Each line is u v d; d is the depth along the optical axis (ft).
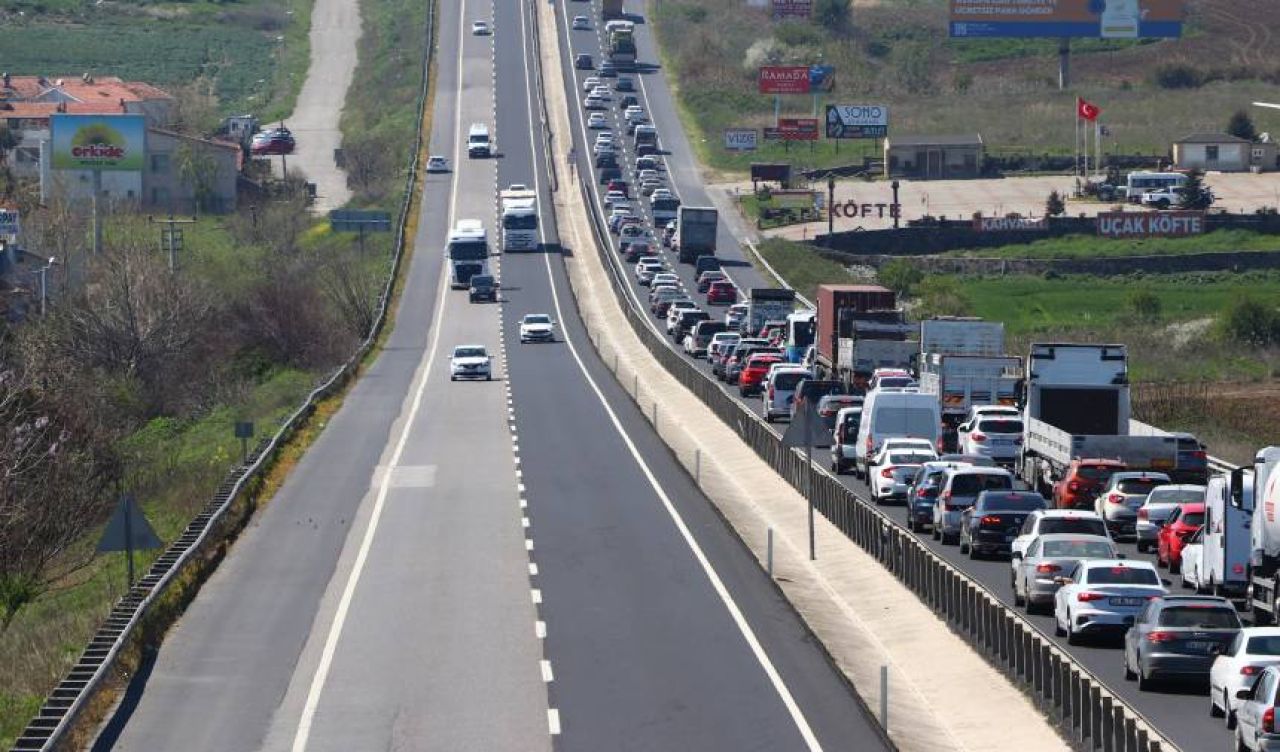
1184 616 223.30
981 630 255.91
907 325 546.26
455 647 263.70
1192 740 200.44
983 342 495.82
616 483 424.87
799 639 267.80
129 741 217.77
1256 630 207.10
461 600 297.12
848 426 442.91
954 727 221.87
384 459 468.75
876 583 310.45
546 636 269.85
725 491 421.18
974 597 260.01
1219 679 209.46
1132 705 217.77
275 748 213.46
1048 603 271.08
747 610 287.89
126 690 241.96
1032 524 285.84
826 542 352.08
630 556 334.85
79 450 402.31
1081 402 409.69
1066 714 213.05
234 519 366.63
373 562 331.36
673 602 294.46
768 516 388.57
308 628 277.44
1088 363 409.08
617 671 248.11
